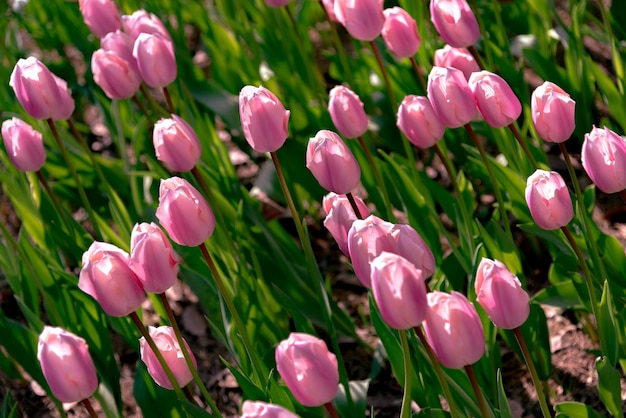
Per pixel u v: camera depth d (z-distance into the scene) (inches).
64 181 106.0
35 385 95.4
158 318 100.5
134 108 122.1
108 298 71.1
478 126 97.3
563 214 73.6
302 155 97.7
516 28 116.9
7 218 122.0
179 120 77.8
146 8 131.3
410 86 101.6
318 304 91.4
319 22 146.9
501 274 69.5
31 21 151.7
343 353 92.9
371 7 83.2
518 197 87.4
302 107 101.7
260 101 75.2
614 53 93.7
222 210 93.0
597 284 82.1
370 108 109.7
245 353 82.7
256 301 86.8
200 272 88.3
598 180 74.0
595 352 82.7
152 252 70.8
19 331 85.7
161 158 78.1
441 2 81.9
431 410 75.8
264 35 122.3
